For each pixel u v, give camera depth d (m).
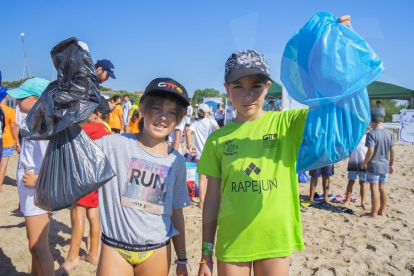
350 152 1.61
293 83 1.74
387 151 5.41
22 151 2.40
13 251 3.68
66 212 5.13
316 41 1.60
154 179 1.97
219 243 1.95
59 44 1.66
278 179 1.86
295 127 1.90
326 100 1.56
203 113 5.68
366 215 5.54
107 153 1.95
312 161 1.68
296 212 1.94
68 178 1.69
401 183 7.96
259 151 1.91
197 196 6.04
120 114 9.76
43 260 2.42
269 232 1.83
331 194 6.73
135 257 1.88
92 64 1.69
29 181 2.30
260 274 1.88
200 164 2.10
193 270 3.39
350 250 4.08
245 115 1.98
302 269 3.57
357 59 1.54
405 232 4.74
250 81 1.87
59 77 1.66
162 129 1.97
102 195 1.96
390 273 3.54
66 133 1.73
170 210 2.03
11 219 4.68
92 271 3.29
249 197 1.86
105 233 1.91
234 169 1.91
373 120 5.38
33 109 1.68
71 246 3.28
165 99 1.93
